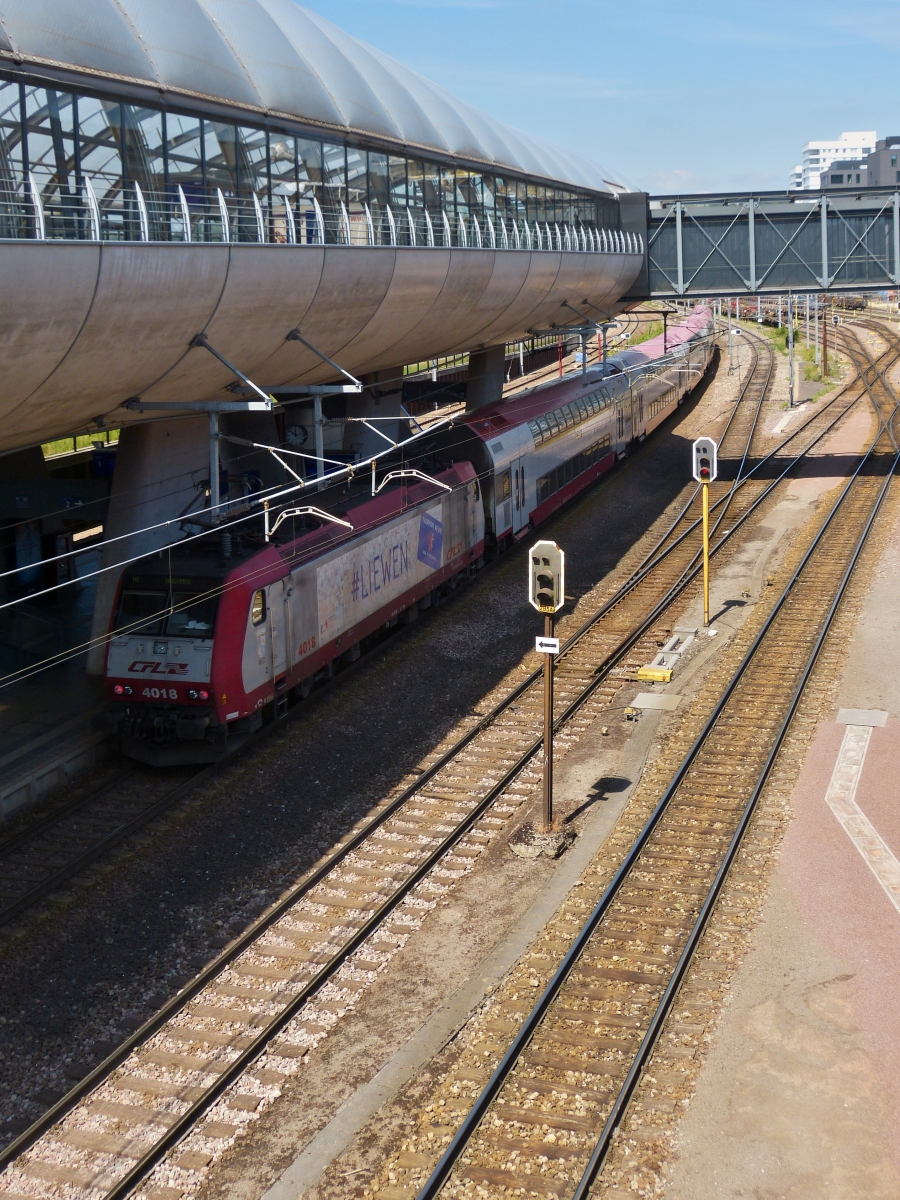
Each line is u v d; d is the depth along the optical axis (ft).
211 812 59.62
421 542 88.17
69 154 59.62
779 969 42.50
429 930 48.44
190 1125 36.96
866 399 197.47
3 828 58.03
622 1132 34.45
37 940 48.34
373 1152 35.12
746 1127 34.30
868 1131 33.78
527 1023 39.78
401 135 94.07
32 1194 34.50
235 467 99.96
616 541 117.80
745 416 188.24
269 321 72.79
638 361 171.83
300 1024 42.24
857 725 66.59
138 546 79.36
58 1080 40.04
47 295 52.75
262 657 66.33
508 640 88.89
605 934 46.06
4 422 59.41
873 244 133.18
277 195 77.61
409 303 90.74
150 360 64.59
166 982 45.52
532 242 116.57
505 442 106.83
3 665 79.82
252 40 77.82
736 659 80.12
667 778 61.31
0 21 55.47
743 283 139.23
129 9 66.28
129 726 64.85
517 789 62.18
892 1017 39.11
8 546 89.61
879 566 101.24
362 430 116.06
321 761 66.18
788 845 52.21
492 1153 34.04
